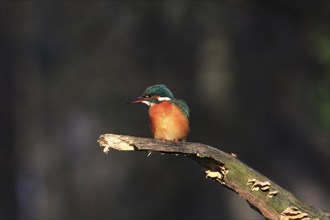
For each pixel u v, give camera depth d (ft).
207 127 83.46
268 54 81.51
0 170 100.73
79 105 92.27
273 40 80.53
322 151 81.20
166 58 83.66
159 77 84.28
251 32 81.71
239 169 22.70
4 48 99.35
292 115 81.20
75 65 89.81
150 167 89.66
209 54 82.84
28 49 99.35
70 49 90.33
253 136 82.64
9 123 102.01
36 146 104.22
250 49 82.33
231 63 82.79
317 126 69.26
